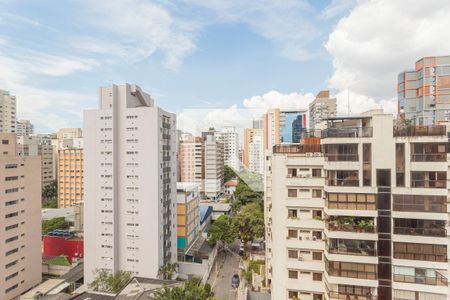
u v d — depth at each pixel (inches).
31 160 2049.7
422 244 1052.5
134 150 1956.2
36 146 4581.7
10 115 5846.5
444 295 1023.0
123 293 1413.6
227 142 4510.3
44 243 2498.8
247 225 2600.9
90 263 1977.1
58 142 5826.8
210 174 4510.3
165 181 2084.2
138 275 1942.7
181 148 4574.3
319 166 1246.9
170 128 2196.1
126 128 1969.7
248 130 3395.7
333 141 1123.3
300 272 1248.2
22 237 1961.1
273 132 3122.5
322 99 4079.7
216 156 4495.6
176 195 2330.2
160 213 1973.4
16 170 1923.0
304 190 1256.2
